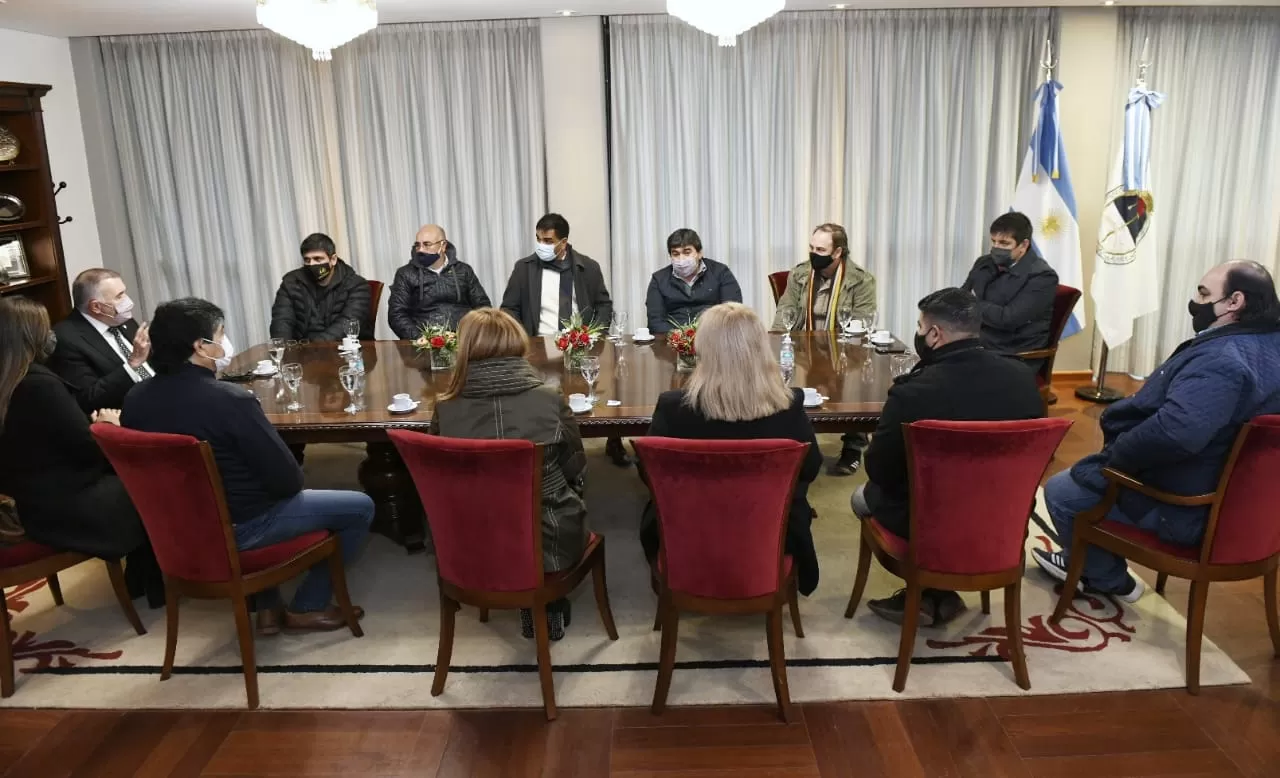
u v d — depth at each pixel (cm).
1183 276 555
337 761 228
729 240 551
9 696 255
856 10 512
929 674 257
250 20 484
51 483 258
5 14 441
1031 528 352
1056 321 405
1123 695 246
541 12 493
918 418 239
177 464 228
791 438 233
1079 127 523
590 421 291
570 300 444
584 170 532
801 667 261
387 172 547
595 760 226
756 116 532
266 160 547
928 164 537
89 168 546
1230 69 525
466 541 232
